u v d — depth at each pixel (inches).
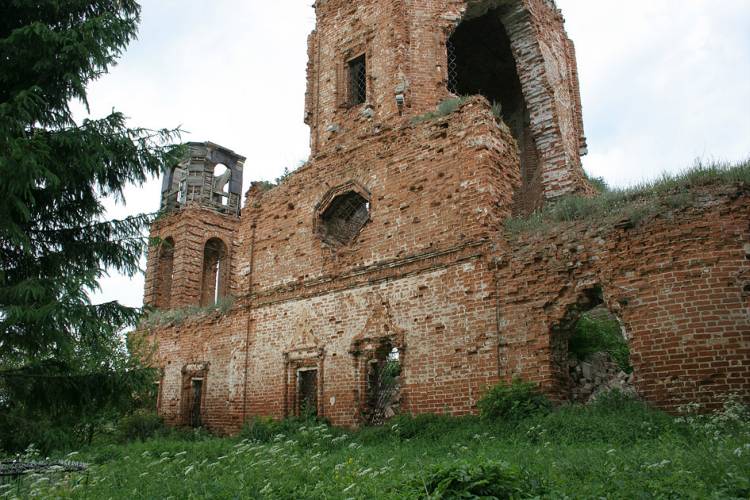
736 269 357.7
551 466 239.6
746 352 343.0
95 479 308.5
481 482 208.4
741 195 368.8
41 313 307.1
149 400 749.3
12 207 319.0
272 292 640.4
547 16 756.6
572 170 668.7
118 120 351.6
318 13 748.6
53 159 326.0
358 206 630.5
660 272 379.6
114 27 349.4
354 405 527.2
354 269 561.6
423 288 501.4
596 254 411.2
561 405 402.9
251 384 634.8
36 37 334.3
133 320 366.3
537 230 457.1
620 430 324.2
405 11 653.3
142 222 382.6
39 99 317.1
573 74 788.0
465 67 842.2
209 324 726.5
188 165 1176.8
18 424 335.9
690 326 361.7
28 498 258.5
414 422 447.5
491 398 415.2
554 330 426.3
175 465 348.2
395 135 569.6
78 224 377.1
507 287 448.8
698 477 197.9
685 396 355.3
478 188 490.6
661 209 390.3
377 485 230.5
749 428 285.7
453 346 468.8
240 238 701.9
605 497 195.8
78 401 355.6
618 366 530.6
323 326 575.5
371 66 661.9
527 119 821.9
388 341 520.1
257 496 236.1
